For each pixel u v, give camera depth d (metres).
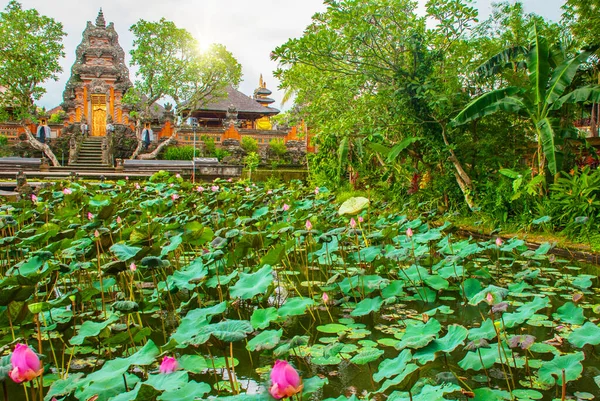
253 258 5.61
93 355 3.12
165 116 27.53
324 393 2.47
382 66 9.80
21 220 6.33
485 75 8.87
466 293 3.94
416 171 10.63
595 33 8.44
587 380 2.55
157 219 5.96
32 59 21.23
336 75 10.62
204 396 2.44
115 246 3.59
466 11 8.64
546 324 3.47
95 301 4.29
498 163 9.55
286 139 29.48
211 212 7.39
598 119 12.30
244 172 19.70
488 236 7.65
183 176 20.12
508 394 2.36
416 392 2.09
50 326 3.18
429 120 9.77
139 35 22.64
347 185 14.84
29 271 3.79
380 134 10.44
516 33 9.56
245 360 2.95
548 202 7.45
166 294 4.40
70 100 28.42
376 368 2.77
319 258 4.95
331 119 11.43
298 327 3.53
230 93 34.56
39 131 23.59
